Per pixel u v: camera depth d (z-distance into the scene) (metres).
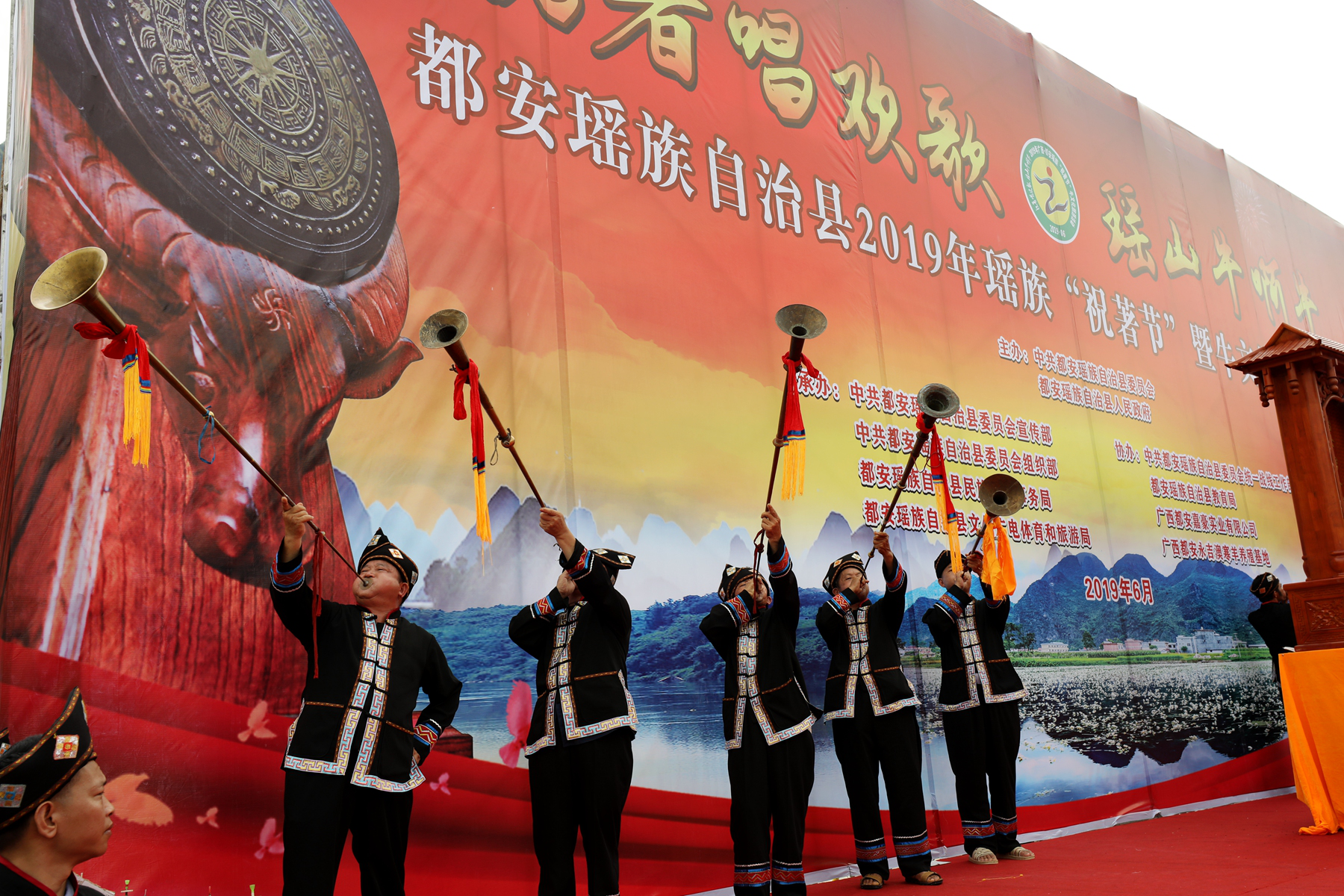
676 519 4.61
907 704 4.35
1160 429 7.58
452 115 4.27
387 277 3.94
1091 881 4.01
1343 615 5.64
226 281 3.52
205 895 3.11
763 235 5.36
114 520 3.16
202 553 3.32
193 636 3.25
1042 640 6.20
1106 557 6.77
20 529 2.98
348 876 3.38
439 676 3.11
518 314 4.29
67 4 3.32
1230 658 7.43
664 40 5.17
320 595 2.87
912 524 5.64
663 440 4.66
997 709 4.94
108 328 2.42
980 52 7.06
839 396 5.49
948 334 6.22
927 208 6.35
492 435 4.10
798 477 3.60
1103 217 7.68
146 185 3.39
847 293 5.70
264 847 3.25
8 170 3.38
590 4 4.89
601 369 4.51
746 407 5.04
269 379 3.56
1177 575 7.29
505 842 3.77
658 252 4.86
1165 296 8.04
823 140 5.83
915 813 4.29
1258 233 9.30
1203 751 6.96
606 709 3.24
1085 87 7.89
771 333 5.25
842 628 4.55
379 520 3.75
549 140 4.57
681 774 4.37
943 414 3.85
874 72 6.25
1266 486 8.43
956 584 4.93
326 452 3.66
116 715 3.06
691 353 4.87
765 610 4.05
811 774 3.92
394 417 3.86
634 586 4.41
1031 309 6.84
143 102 3.43
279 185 3.72
